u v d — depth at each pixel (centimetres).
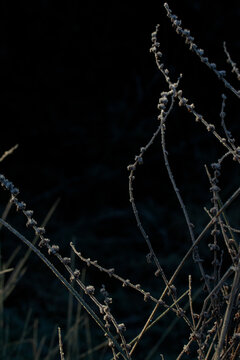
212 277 134
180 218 602
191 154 711
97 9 751
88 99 752
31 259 490
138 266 518
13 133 696
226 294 134
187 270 509
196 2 747
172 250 558
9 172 666
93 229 596
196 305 432
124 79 773
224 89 735
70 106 742
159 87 754
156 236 579
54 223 585
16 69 724
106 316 128
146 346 396
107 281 500
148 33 760
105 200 655
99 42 759
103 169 682
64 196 644
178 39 743
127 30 763
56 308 430
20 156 686
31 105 718
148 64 762
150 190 676
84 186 662
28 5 730
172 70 740
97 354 369
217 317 132
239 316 131
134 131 729
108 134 724
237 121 736
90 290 127
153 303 453
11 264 479
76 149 702
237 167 703
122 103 754
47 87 736
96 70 761
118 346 128
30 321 409
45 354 358
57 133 709
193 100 739
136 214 137
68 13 747
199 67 738
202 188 687
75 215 627
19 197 626
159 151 711
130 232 591
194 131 730
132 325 425
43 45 742
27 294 440
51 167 688
